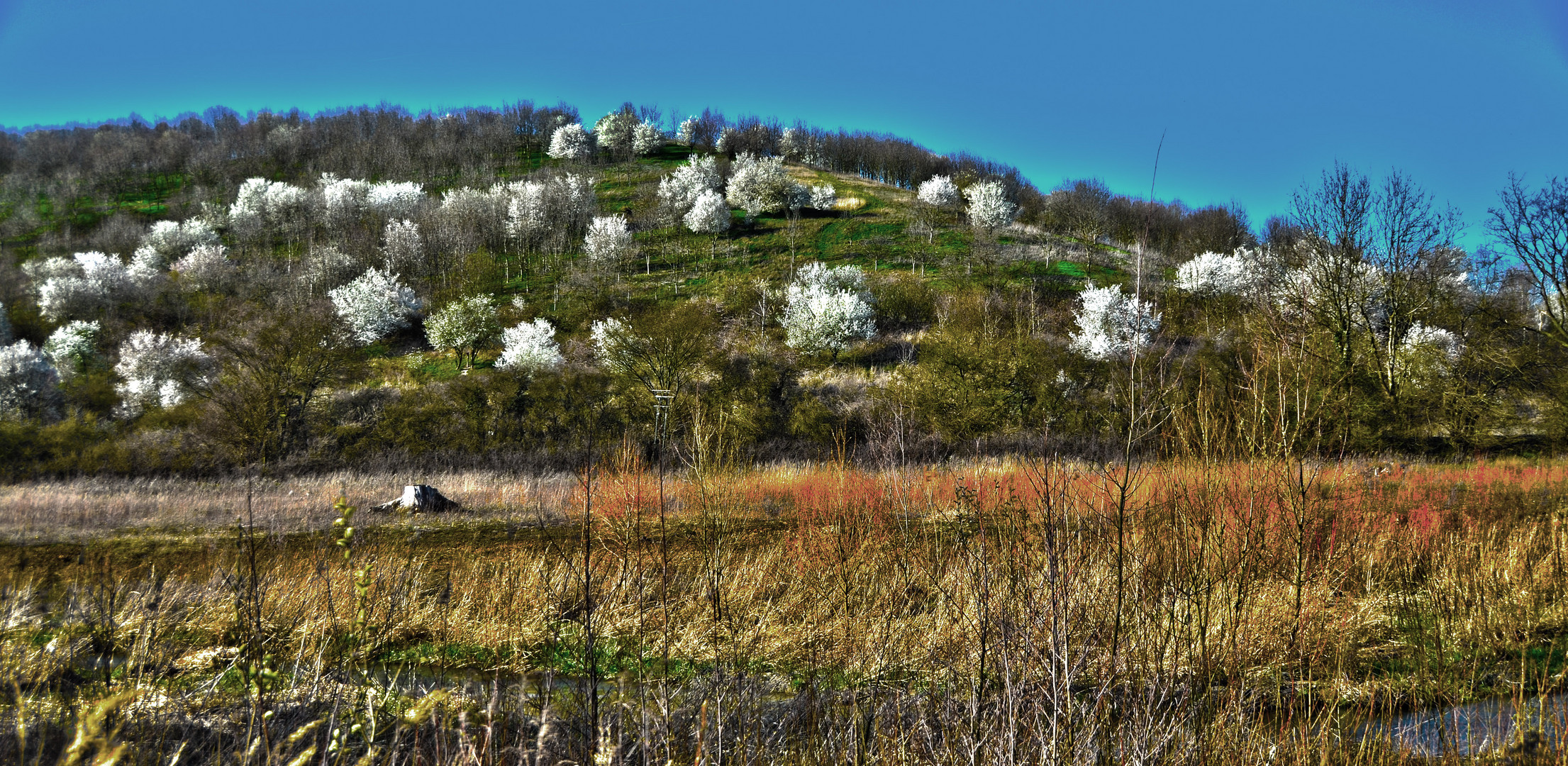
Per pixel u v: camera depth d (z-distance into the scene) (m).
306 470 23.45
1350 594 6.96
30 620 5.43
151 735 3.61
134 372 31.56
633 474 11.04
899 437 8.12
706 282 55.41
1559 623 6.72
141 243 69.75
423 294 55.84
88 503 15.93
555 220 68.50
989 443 23.53
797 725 4.46
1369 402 19.22
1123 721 3.72
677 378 26.77
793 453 24.83
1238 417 5.45
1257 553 5.38
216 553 11.14
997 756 3.32
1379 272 20.58
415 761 3.33
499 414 26.61
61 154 95.06
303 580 6.86
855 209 78.56
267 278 56.41
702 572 7.84
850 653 5.71
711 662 6.07
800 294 42.41
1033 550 4.46
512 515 14.38
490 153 100.00
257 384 24.86
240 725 3.81
